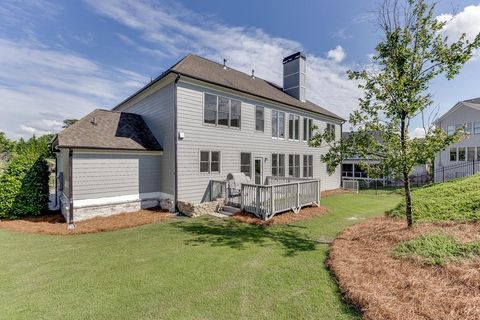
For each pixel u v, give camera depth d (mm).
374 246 5504
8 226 8234
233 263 5109
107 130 10625
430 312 3021
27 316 3324
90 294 3889
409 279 3816
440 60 5746
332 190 18734
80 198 9000
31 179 9836
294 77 18219
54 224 8508
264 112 14203
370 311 3195
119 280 4355
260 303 3621
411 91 5855
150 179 10922
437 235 5125
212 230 7703
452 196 7934
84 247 6145
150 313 3389
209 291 3977
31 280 4363
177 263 5113
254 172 13531
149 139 11352
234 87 12039
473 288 3365
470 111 22359
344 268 4484
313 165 17859
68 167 9031
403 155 5738
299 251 5836
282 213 9695
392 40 6137
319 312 3395
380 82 6215
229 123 12297
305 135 17219
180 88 10391
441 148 5742
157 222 8719
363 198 15133
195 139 10867
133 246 6199
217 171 11758
